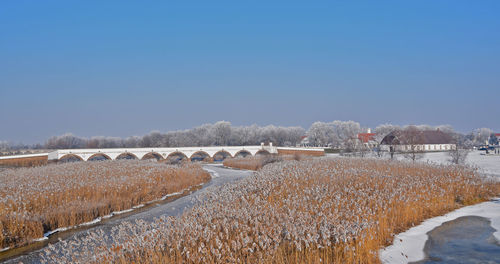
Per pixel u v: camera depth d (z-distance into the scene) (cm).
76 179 3862
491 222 2272
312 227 1673
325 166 4019
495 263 1577
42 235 2372
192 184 4688
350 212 1977
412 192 2612
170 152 10388
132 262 1448
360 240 1631
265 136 17500
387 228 1997
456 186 3044
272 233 1709
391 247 1816
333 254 1589
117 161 6806
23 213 2422
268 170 4050
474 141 14462
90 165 5700
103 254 1501
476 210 2616
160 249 1557
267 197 2588
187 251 1437
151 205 3419
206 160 10569
